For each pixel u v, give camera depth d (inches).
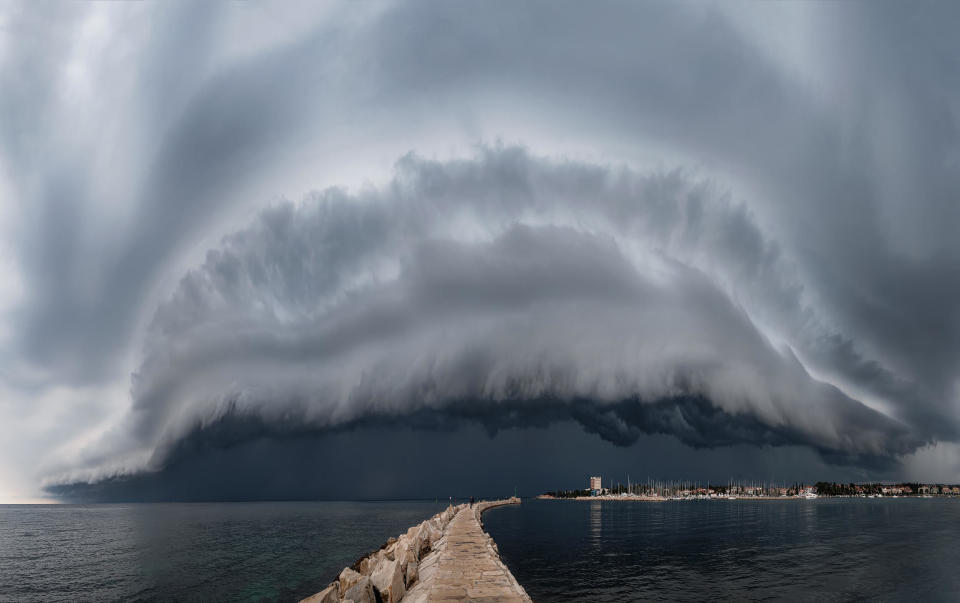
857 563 1820.9
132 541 3326.8
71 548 3026.6
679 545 2325.3
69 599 1649.9
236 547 2790.4
